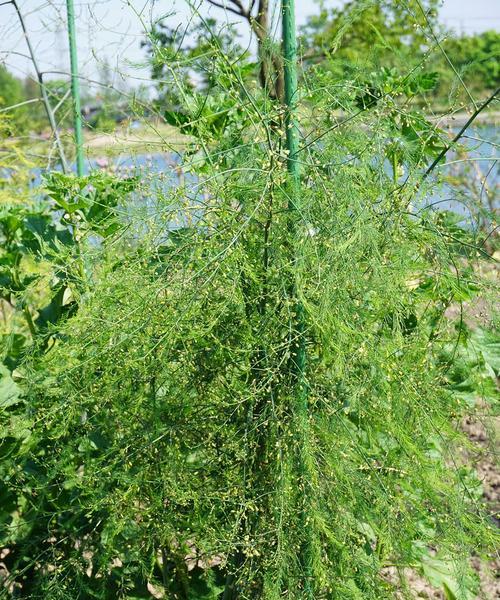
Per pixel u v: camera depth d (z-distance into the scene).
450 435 2.35
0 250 3.53
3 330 3.70
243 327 2.29
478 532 2.33
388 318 2.32
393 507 2.30
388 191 2.32
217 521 2.38
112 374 2.41
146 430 2.36
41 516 2.87
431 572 2.87
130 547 2.61
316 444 2.31
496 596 3.39
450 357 2.62
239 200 2.30
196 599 2.71
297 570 2.25
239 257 2.19
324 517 2.23
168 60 2.44
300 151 2.34
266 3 2.68
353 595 2.24
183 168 2.47
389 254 2.30
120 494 2.39
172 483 2.27
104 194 3.17
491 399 2.69
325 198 2.25
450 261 2.39
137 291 2.29
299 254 2.20
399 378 2.24
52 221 3.67
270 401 2.28
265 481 2.38
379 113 2.34
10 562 2.92
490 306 2.42
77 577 2.60
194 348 2.32
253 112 2.48
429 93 2.81
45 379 2.69
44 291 3.59
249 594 2.41
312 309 2.15
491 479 4.18
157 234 2.33
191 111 2.54
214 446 2.41
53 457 2.61
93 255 2.47
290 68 2.33
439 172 2.46
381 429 2.36
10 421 2.95
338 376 2.17
